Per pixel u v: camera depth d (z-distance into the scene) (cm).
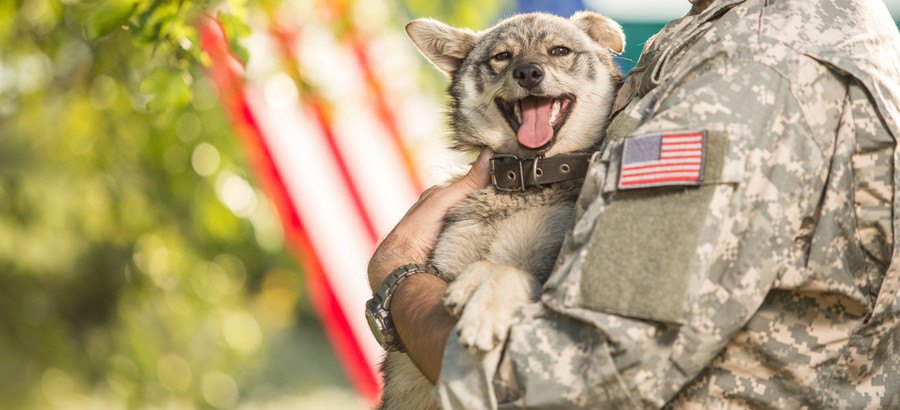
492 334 307
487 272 358
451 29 620
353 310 802
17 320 1263
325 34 870
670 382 292
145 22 525
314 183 812
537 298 346
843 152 308
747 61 308
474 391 308
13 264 1237
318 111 822
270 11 814
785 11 320
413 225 461
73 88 953
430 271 383
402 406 460
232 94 799
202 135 1022
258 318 1455
